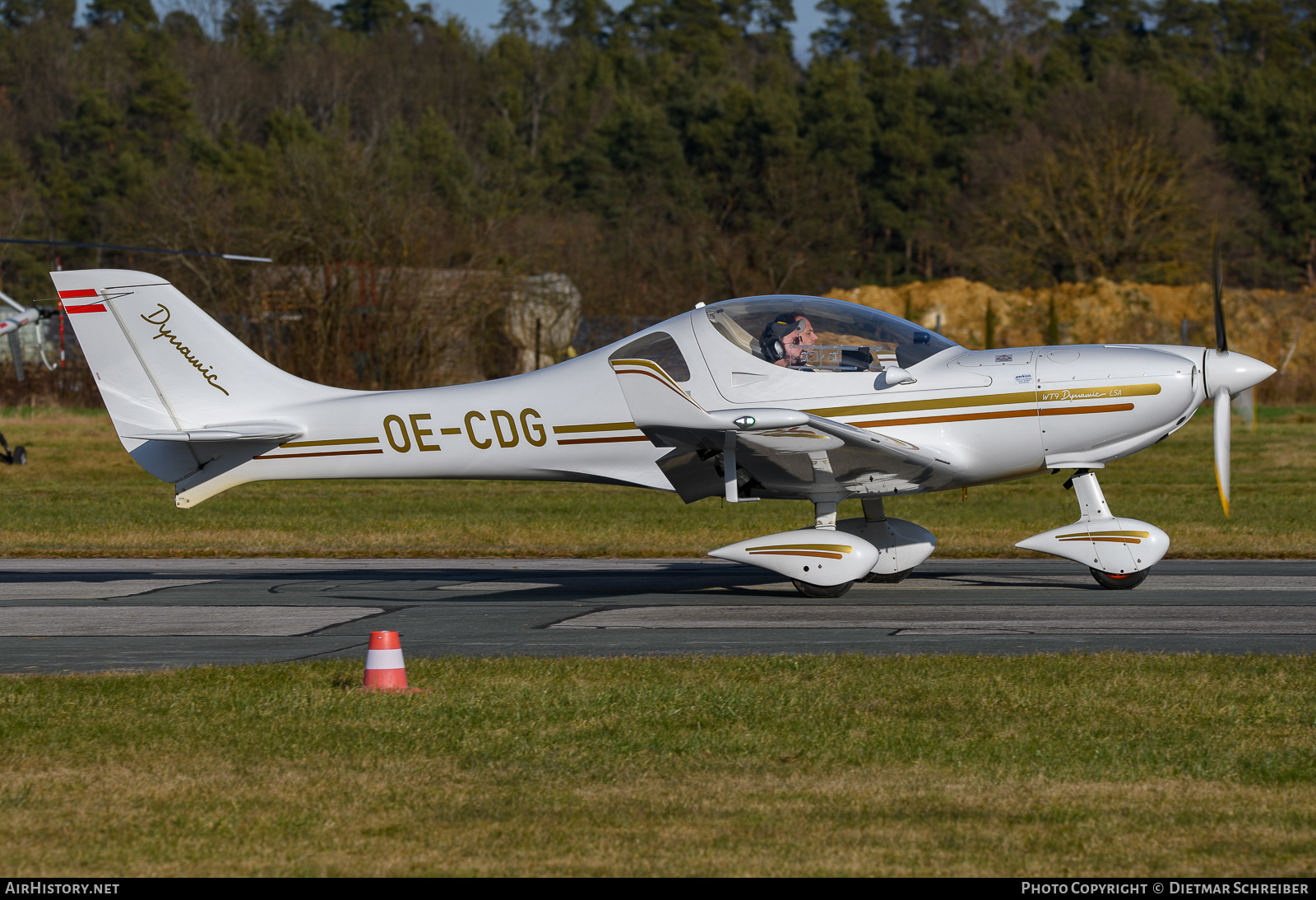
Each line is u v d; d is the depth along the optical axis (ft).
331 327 360.28
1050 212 632.38
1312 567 129.59
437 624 100.42
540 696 72.69
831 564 110.01
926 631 94.53
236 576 132.46
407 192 392.27
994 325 479.00
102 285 120.67
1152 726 65.72
